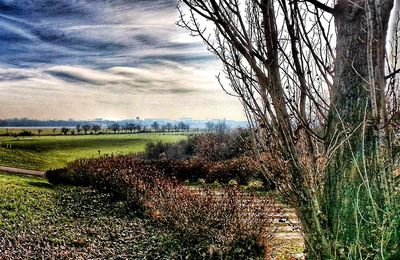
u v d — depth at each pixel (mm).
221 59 2982
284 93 2801
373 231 2518
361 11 2682
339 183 2736
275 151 2859
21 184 18641
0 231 9977
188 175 22453
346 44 2752
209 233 8258
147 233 10648
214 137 30172
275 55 2686
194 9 2766
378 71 2420
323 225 2672
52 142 52344
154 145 35562
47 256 8672
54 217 12547
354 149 2699
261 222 7891
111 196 16453
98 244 9820
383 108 2432
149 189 13891
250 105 2943
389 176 2543
